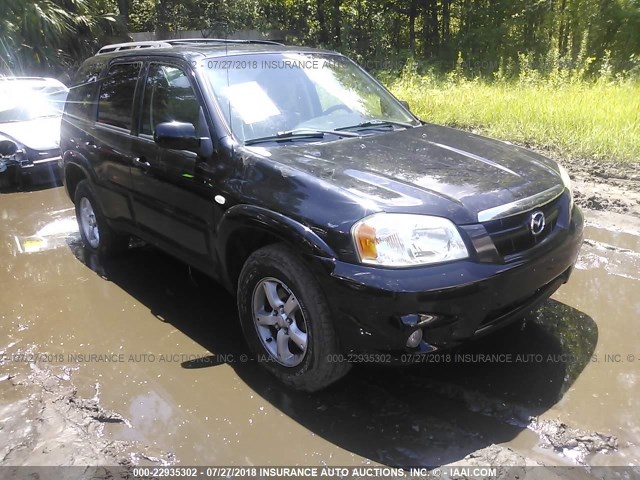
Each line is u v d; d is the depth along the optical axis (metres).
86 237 5.24
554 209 3.14
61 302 4.26
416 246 2.62
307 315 2.83
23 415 2.96
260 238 3.24
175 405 3.01
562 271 3.15
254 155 3.21
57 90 8.88
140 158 4.01
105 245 4.96
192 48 4.04
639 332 3.51
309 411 2.92
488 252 2.72
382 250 2.61
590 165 7.14
